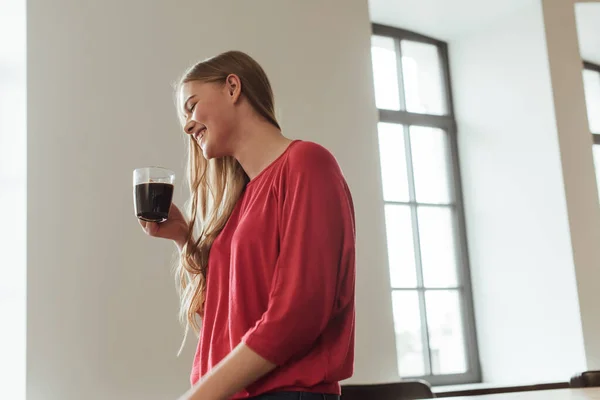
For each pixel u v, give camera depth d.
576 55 4.14
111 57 2.88
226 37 3.17
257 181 1.25
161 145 2.92
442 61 4.51
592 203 3.96
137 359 2.71
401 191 4.17
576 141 4.00
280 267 1.09
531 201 4.02
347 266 1.15
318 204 1.12
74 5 2.84
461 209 4.35
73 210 2.70
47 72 2.74
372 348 3.24
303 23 3.40
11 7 2.79
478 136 4.32
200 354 1.25
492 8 4.17
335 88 3.43
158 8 3.02
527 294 3.99
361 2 3.61
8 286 2.65
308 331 1.06
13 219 2.67
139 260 2.78
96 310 2.67
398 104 4.28
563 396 1.57
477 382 4.13
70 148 2.73
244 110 1.29
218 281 1.26
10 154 2.72
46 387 2.54
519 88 4.14
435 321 4.11
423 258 4.15
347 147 3.40
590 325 3.75
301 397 1.09
